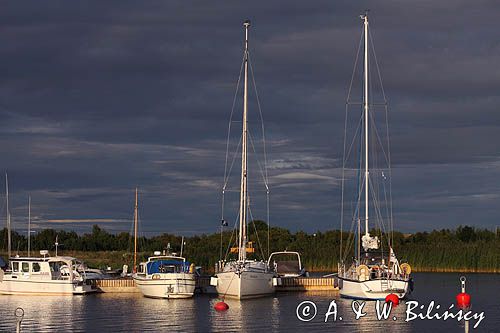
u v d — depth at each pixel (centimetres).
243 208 6850
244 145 6912
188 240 12262
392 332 4903
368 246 6638
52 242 13412
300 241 12225
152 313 5709
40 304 6344
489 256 11094
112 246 13800
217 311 5803
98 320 5353
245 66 7019
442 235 14000
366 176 6912
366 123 7006
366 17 7188
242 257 6819
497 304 6600
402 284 6228
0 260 7862
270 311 5803
